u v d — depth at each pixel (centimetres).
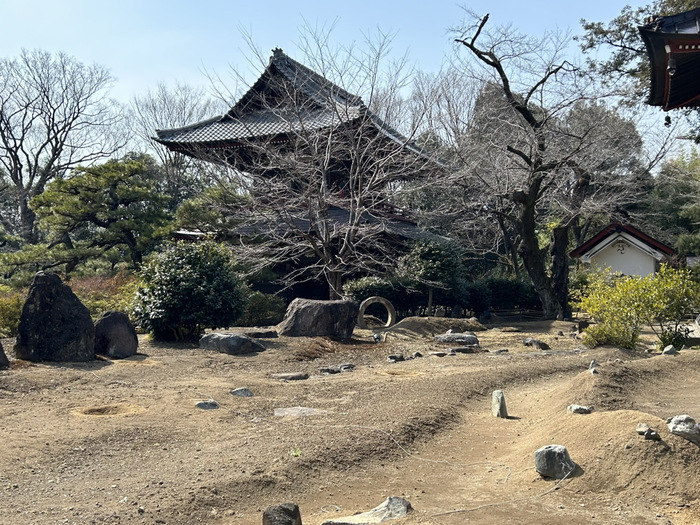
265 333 1565
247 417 829
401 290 2439
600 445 629
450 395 969
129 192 2980
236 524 507
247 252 2161
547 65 2517
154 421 776
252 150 2506
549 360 1340
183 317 1455
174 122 5172
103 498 530
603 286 1906
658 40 979
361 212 2202
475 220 3022
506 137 2711
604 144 2708
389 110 2461
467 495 587
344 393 985
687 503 550
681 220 4203
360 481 618
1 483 562
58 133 4828
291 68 2664
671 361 1112
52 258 2964
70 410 810
